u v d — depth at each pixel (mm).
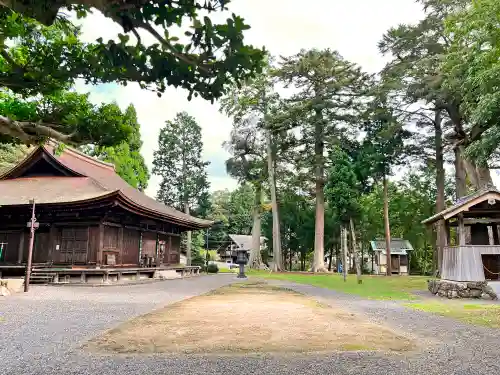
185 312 9938
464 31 15508
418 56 29953
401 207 47094
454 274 15188
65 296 13984
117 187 27438
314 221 48094
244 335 6949
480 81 13633
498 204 14883
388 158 35500
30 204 19984
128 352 5695
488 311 10539
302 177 41594
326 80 38688
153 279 24453
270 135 42125
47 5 2789
